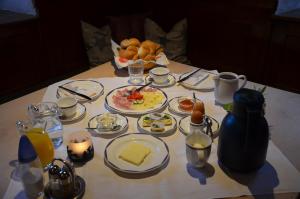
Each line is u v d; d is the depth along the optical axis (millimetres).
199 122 1120
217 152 986
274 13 2287
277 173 938
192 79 1567
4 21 2248
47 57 2576
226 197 859
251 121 845
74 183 874
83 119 1248
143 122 1188
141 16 2648
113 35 2561
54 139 1095
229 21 2533
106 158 993
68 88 1475
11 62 2354
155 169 955
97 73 1695
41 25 2451
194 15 2715
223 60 2688
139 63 1581
